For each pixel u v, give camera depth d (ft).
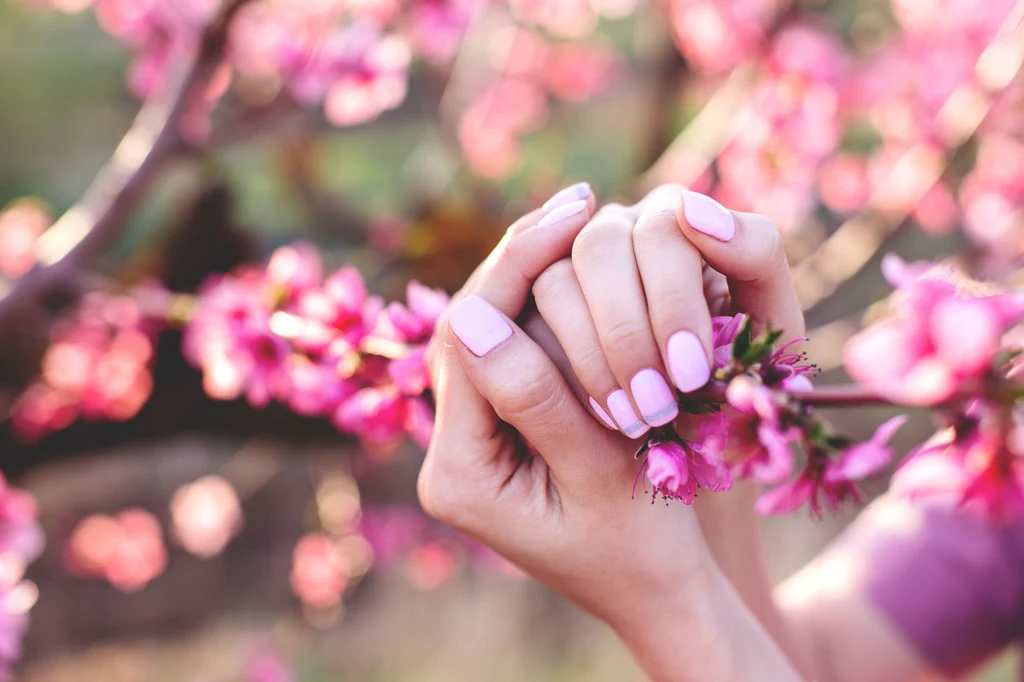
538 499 1.69
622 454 1.66
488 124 5.42
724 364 1.52
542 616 5.97
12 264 3.39
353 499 4.76
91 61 8.41
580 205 1.61
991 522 1.43
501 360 1.61
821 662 2.12
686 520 1.71
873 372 1.40
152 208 4.25
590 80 5.63
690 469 1.53
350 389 1.93
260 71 3.08
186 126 2.88
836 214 5.19
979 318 1.37
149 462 6.06
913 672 2.15
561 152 6.56
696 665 1.70
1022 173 4.22
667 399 1.51
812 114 3.98
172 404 3.51
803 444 1.51
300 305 2.03
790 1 4.02
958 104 4.13
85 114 8.45
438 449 1.70
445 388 1.69
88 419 3.53
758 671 1.70
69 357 3.43
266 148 4.52
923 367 1.39
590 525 1.67
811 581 2.30
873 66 4.55
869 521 2.43
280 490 6.41
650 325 1.53
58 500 5.83
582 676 5.69
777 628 1.95
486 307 1.61
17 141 8.23
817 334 3.93
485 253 3.97
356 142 6.77
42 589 5.75
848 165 4.62
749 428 1.51
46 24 8.27
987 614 2.18
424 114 5.61
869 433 5.74
